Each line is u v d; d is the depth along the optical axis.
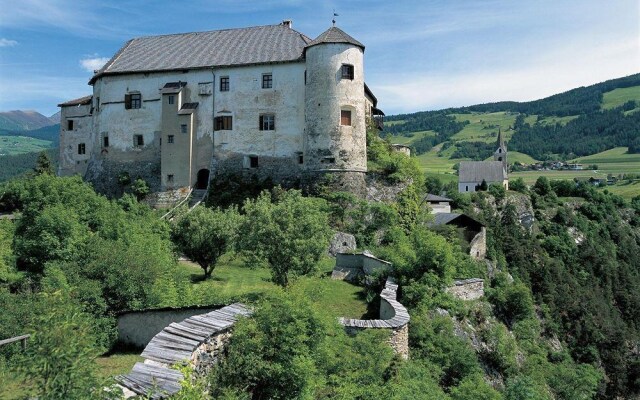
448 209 69.94
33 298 18.81
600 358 58.88
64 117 60.84
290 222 24.19
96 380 8.02
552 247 81.19
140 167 52.59
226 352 13.09
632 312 78.88
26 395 7.99
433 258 28.55
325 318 14.05
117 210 32.31
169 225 32.56
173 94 50.97
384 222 43.22
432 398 17.81
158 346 11.49
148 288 19.58
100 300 18.23
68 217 26.44
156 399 9.01
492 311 36.22
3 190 41.53
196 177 51.06
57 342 7.80
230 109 50.16
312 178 45.53
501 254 59.31
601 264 82.38
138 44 58.19
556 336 56.00
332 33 46.25
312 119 45.84
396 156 49.28
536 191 97.56
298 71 48.75
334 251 39.06
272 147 49.12
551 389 36.56
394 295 24.02
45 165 60.81
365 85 53.19
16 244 25.67
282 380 12.39
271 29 55.75
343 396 13.27
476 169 112.31
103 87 54.03
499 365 30.09
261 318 13.14
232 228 30.25
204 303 19.80
